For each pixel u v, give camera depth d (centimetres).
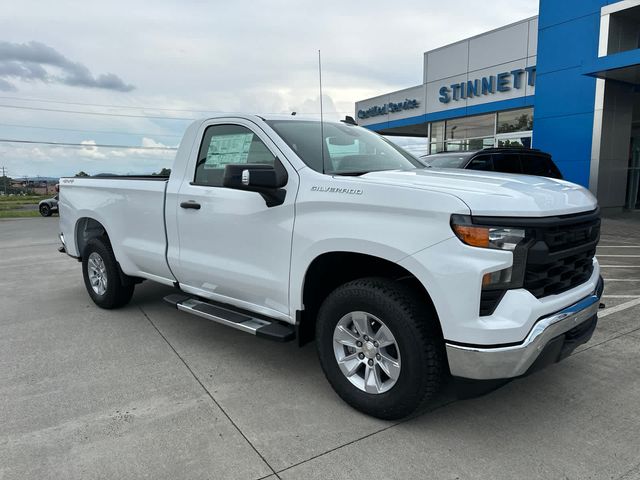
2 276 787
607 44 1380
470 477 260
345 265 345
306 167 347
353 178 323
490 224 265
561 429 305
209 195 399
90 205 546
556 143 1542
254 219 364
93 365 406
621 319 505
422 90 2227
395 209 290
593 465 269
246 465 271
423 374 288
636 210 1627
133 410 331
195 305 427
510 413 325
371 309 303
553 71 1525
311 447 287
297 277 340
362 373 327
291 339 352
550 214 283
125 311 557
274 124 383
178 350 438
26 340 467
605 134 1434
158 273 475
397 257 287
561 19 1488
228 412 328
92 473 265
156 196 455
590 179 1462
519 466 268
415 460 274
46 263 918
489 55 1891
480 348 265
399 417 307
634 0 1302
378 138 450
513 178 340
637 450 282
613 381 368
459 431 304
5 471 266
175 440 295
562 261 299
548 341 278
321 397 348
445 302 271
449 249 270
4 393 357
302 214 334
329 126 416
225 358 420
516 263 269
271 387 364
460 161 947
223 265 392
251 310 386
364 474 263
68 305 590
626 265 778
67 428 309
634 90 1476
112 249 532
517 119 1864
